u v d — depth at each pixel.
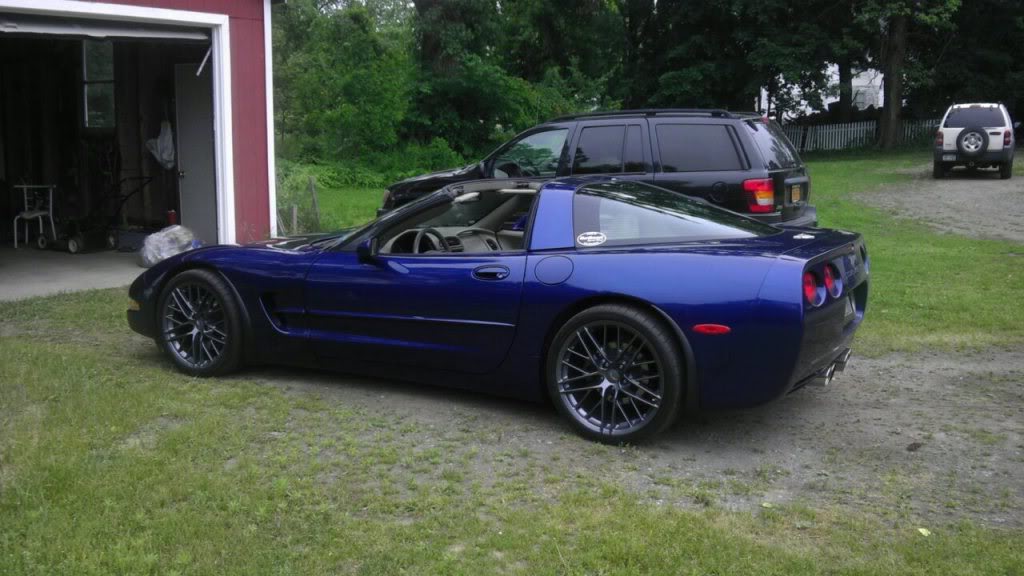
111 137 13.10
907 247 11.60
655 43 38.84
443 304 4.99
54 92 13.73
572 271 4.64
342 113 25.00
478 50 29.84
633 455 4.41
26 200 12.60
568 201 4.93
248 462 4.20
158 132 12.57
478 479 4.07
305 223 12.10
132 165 13.01
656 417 4.40
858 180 22.16
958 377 5.85
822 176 23.73
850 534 3.50
